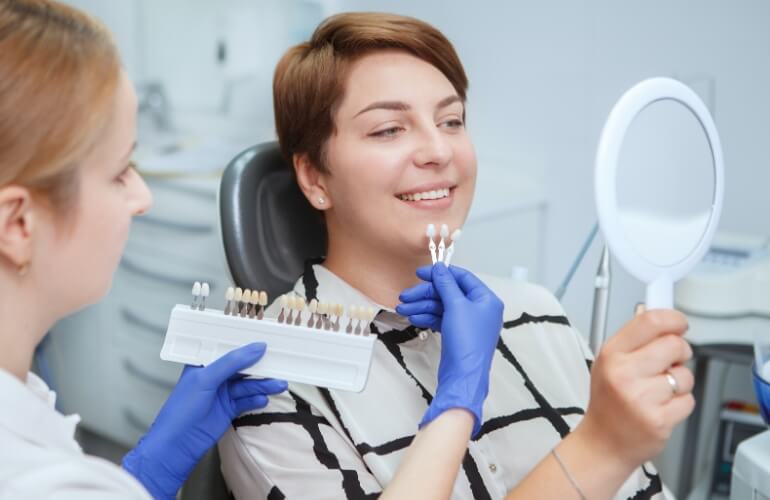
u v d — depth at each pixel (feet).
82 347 7.98
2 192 1.90
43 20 1.96
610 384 2.54
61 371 8.11
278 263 3.92
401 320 3.48
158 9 8.80
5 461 1.85
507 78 7.18
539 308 3.99
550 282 7.22
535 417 3.56
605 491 2.72
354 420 3.17
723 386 6.58
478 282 3.08
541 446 3.50
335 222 3.65
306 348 2.91
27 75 1.88
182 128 9.13
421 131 3.38
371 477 3.08
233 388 3.05
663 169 2.64
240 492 3.25
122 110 2.11
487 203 6.68
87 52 1.99
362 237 3.51
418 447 2.61
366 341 2.87
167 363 7.50
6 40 1.88
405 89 3.38
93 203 2.09
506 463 3.46
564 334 3.97
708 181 2.77
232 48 8.62
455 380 2.75
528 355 3.80
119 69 2.09
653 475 3.66
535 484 2.76
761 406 3.51
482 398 2.74
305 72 3.49
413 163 3.38
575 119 6.91
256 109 8.64
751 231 6.42
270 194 3.99
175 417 2.95
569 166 6.98
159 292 7.54
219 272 7.20
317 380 2.88
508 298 3.97
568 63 6.86
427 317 3.12
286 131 3.67
